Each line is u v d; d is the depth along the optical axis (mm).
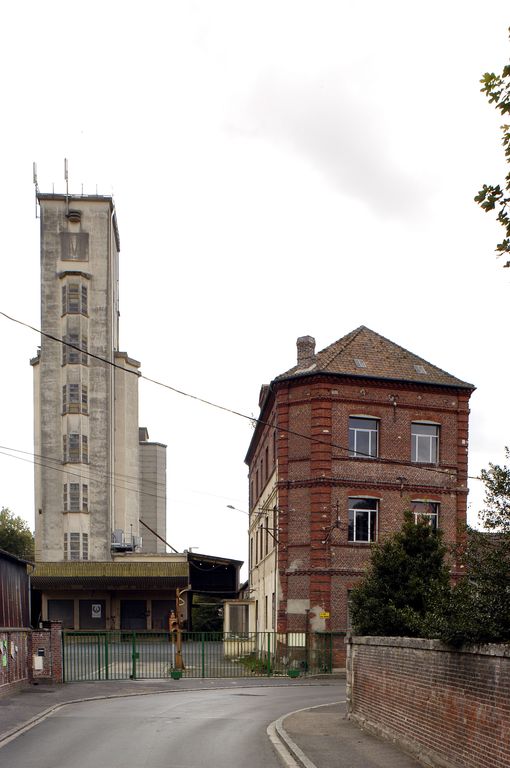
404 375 37906
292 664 35031
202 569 64875
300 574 36000
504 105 8648
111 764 12961
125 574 60062
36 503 66250
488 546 12391
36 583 59656
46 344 67312
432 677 12617
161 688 28969
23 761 13266
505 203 8805
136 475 73375
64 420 66125
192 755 14047
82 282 67688
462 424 38188
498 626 10789
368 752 13812
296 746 14461
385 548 20219
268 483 43188
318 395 36500
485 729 10414
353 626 19438
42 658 29203
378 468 36750
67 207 68625
